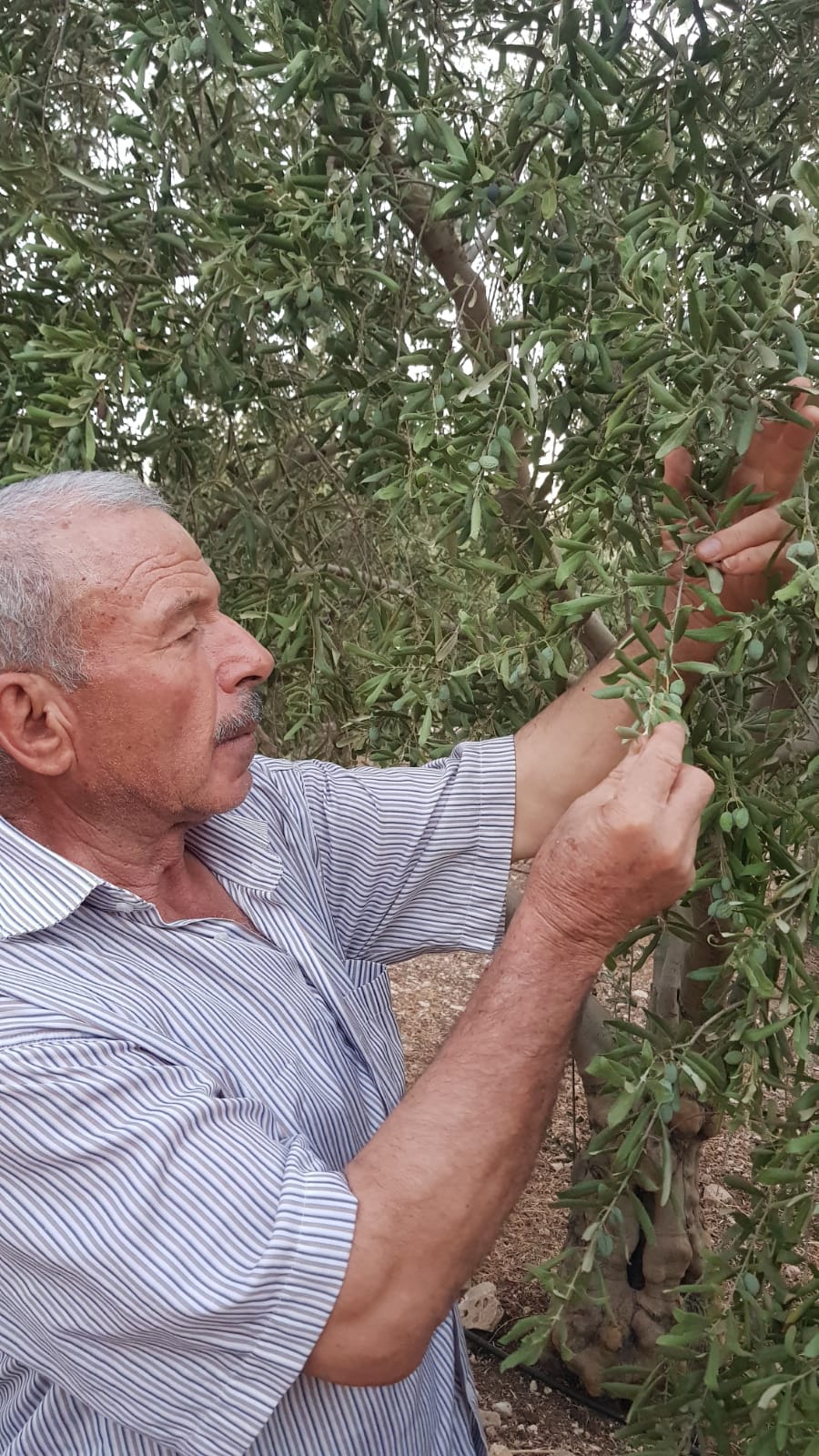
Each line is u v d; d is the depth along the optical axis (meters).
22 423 1.62
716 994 1.22
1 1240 0.80
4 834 0.95
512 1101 0.87
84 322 1.47
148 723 0.94
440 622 1.53
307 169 1.37
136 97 1.38
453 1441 1.18
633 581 0.92
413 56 1.27
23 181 1.63
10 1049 0.80
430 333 1.30
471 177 1.14
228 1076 0.93
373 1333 0.82
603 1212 1.10
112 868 1.03
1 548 0.92
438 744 1.61
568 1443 2.28
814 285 0.89
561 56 1.11
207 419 2.07
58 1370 0.87
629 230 1.03
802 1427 1.03
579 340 1.11
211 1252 0.78
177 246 1.57
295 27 1.19
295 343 1.73
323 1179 0.82
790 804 1.21
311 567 1.79
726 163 1.36
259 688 1.95
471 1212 0.84
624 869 0.88
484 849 1.28
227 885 1.10
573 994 0.91
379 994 1.29
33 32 1.83
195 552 1.00
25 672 0.92
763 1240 1.13
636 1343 2.32
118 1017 0.88
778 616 0.97
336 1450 0.96
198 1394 0.83
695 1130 2.15
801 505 0.88
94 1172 0.79
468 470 1.17
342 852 1.26
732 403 0.90
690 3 1.07
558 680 1.43
